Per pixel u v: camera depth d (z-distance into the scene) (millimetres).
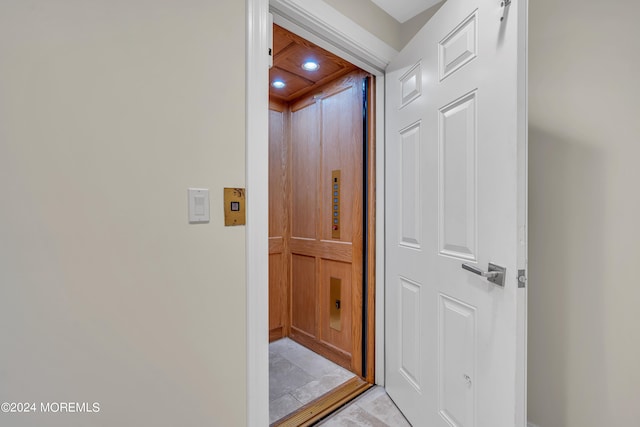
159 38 776
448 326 1141
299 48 1604
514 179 842
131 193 738
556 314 1207
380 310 1697
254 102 953
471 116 1015
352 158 1872
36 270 627
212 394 882
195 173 839
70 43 658
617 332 1087
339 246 1987
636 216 1043
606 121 1088
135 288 746
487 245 948
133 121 738
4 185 595
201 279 854
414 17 1561
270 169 2381
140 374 756
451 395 1121
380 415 1464
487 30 936
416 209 1354
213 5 872
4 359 601
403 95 1462
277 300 2418
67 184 657
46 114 633
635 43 1030
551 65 1195
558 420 1208
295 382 1770
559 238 1194
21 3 608
